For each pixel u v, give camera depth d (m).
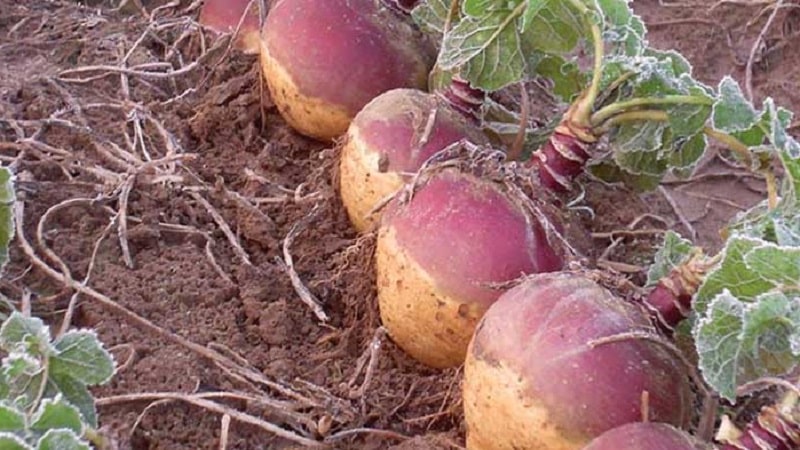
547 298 1.05
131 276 1.27
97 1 1.76
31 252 1.26
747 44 1.88
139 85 1.54
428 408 1.17
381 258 1.16
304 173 1.43
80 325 1.21
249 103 1.48
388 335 1.20
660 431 0.98
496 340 1.05
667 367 1.03
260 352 1.22
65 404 0.96
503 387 1.04
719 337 0.99
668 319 1.06
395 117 1.25
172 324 1.23
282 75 1.38
